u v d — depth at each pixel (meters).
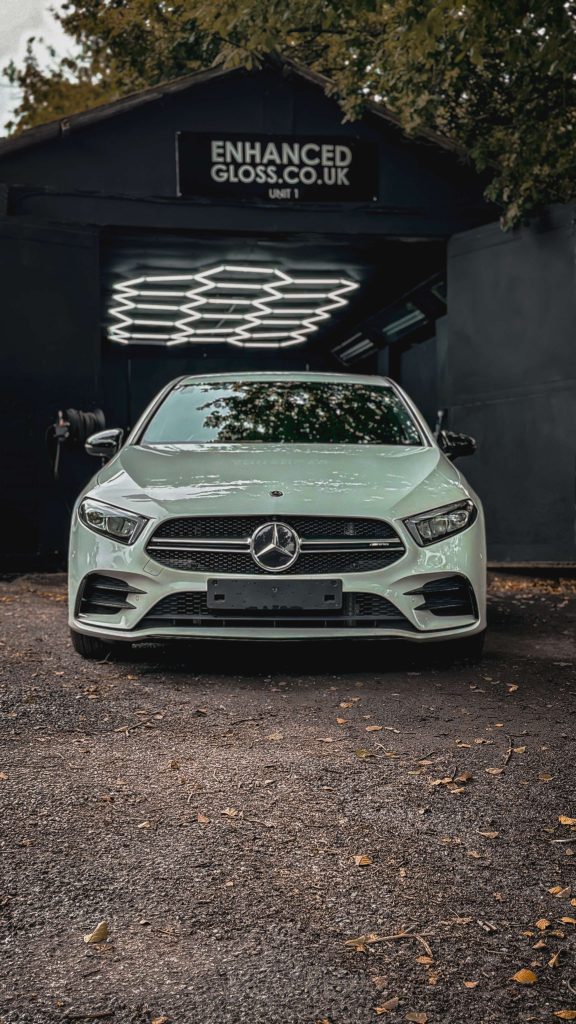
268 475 4.69
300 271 13.85
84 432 9.00
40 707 3.97
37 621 6.26
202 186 10.25
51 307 9.48
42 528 9.35
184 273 13.98
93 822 2.73
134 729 3.67
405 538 4.45
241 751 3.41
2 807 2.83
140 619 4.44
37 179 9.80
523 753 3.41
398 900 2.28
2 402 9.22
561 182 9.75
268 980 1.93
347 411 5.75
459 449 5.79
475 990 1.90
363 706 4.05
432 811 2.84
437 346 15.54
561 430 9.12
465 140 11.59
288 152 10.44
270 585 4.36
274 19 8.09
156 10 15.10
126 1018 1.80
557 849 2.58
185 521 4.45
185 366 20.83
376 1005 1.85
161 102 10.08
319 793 2.99
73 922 2.16
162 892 2.31
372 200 10.63
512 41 7.70
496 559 9.66
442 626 4.51
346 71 9.66
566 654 5.23
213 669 4.75
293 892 2.32
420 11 7.27
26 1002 1.84
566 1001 1.87
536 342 9.35
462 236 10.02
